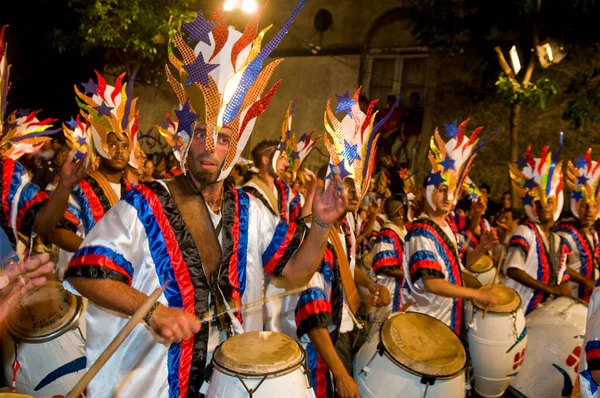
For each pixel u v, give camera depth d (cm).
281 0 1364
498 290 402
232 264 207
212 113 196
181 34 204
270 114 1388
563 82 1091
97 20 1131
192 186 204
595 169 522
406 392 291
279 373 193
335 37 1335
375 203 630
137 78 1382
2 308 165
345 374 255
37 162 809
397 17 1287
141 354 194
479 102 1173
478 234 541
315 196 214
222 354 198
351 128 246
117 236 189
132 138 372
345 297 306
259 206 225
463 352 306
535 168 491
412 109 1256
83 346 281
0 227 275
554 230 529
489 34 1118
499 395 399
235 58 200
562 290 458
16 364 275
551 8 1041
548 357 400
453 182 376
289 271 218
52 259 418
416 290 373
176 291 194
